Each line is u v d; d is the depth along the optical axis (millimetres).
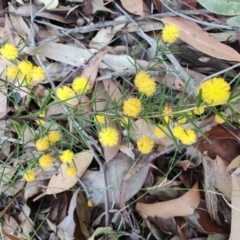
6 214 192
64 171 181
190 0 169
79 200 188
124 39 179
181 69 167
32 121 175
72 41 180
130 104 123
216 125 164
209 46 164
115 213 186
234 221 164
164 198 181
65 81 179
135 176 180
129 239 189
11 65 174
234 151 168
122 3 173
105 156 176
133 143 174
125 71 171
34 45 175
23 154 177
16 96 181
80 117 144
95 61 174
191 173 181
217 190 173
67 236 185
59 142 166
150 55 166
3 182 186
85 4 177
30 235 191
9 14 182
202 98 120
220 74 172
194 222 180
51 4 175
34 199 187
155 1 173
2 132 182
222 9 159
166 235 185
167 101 172
